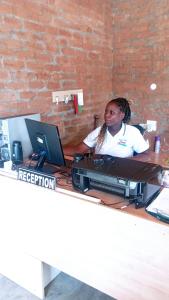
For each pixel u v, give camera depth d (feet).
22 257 5.28
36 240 4.94
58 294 5.32
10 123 6.01
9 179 4.94
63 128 8.23
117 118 6.22
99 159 4.58
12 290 5.44
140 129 7.68
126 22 9.47
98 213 3.92
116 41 9.90
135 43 9.46
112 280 4.13
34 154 5.79
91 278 4.39
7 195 5.08
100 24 9.13
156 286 3.66
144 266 3.69
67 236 4.45
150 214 3.67
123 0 9.32
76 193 4.27
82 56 8.53
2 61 6.05
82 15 8.22
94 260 4.24
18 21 6.25
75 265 4.53
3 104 6.28
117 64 10.10
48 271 5.45
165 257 3.43
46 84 7.34
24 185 4.73
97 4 8.81
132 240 3.69
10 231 5.33
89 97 9.19
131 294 3.98
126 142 6.44
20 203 4.93
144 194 3.87
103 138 6.54
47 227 4.68
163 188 4.32
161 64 9.05
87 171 4.20
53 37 7.30
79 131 8.94
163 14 8.60
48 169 5.62
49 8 7.02
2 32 5.94
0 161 5.79
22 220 5.04
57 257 4.73
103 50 9.54
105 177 4.05
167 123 9.45
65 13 7.56
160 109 9.49
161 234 3.38
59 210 4.39
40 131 5.23
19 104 6.66
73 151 7.20
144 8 8.95
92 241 4.15
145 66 9.45
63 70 7.84
